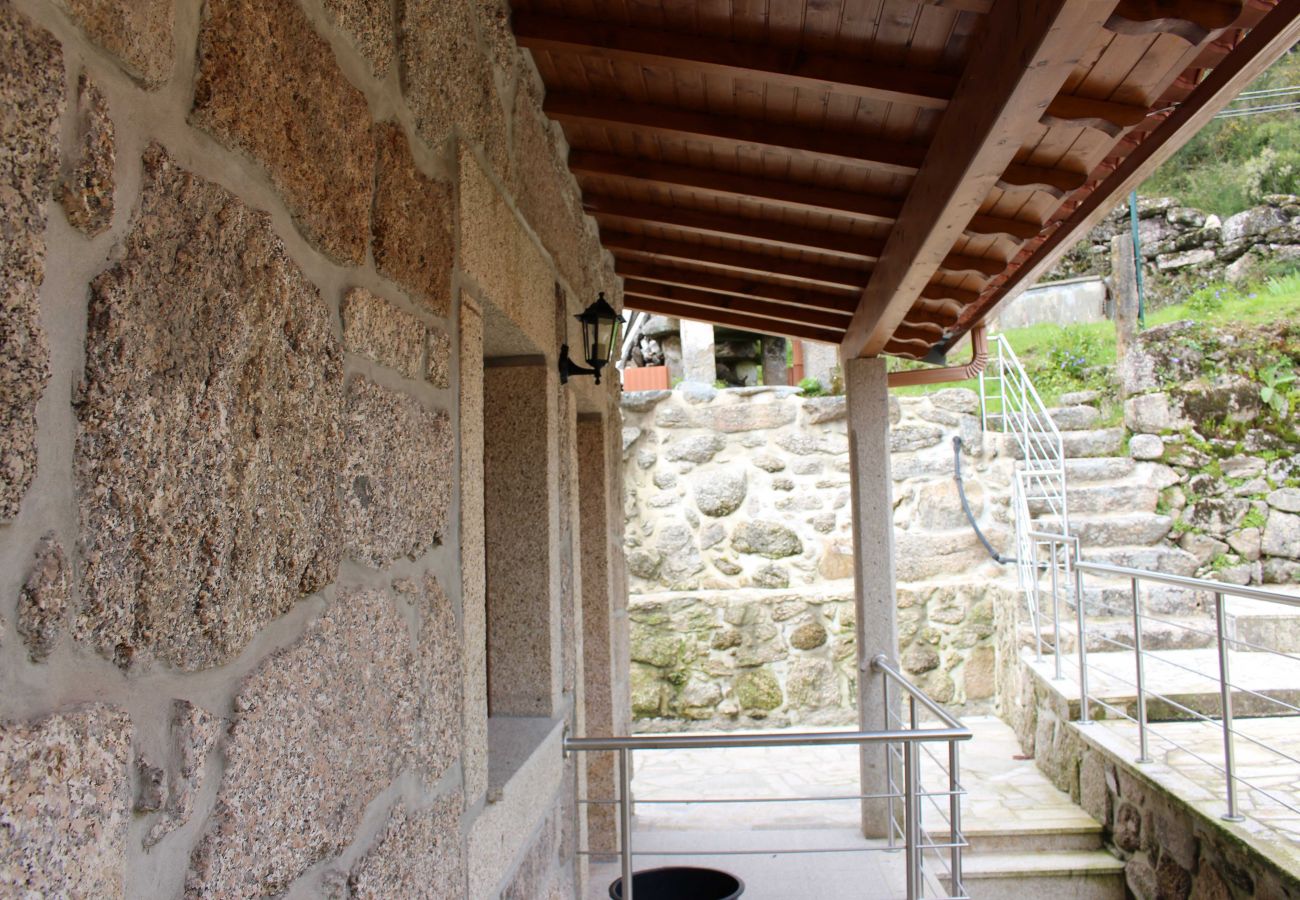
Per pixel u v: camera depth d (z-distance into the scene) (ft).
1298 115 43.32
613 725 11.98
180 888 2.52
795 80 6.95
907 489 21.08
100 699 2.23
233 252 2.83
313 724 3.32
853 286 11.82
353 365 3.80
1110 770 12.97
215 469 2.69
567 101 8.21
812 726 19.83
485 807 5.66
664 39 6.99
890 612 13.25
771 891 11.50
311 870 3.30
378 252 4.10
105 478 2.22
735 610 20.16
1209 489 21.20
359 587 3.85
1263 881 8.85
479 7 6.00
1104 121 6.44
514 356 8.09
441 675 4.83
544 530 8.02
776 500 21.39
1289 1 5.00
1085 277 34.17
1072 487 21.66
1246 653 16.60
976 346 13.76
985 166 6.17
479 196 5.78
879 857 12.57
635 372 24.29
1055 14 4.38
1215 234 34.81
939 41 6.35
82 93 2.18
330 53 3.62
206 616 2.62
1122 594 18.78
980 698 19.84
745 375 29.66
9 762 1.87
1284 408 21.40
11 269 1.94
